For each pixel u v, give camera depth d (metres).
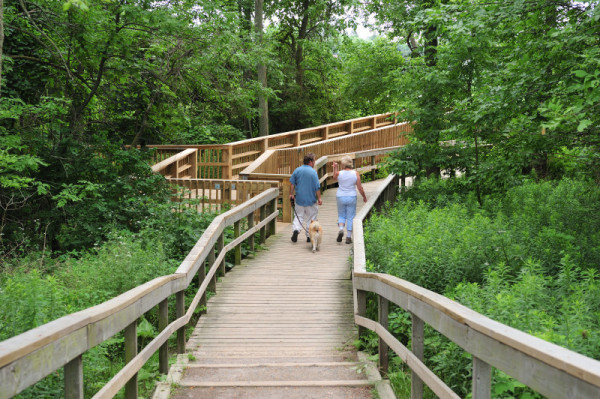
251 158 19.70
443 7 8.62
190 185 13.14
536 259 6.73
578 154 9.40
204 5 12.41
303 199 11.19
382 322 5.04
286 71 29.62
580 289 5.07
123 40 11.70
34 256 9.36
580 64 6.77
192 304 6.44
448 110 12.76
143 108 14.84
